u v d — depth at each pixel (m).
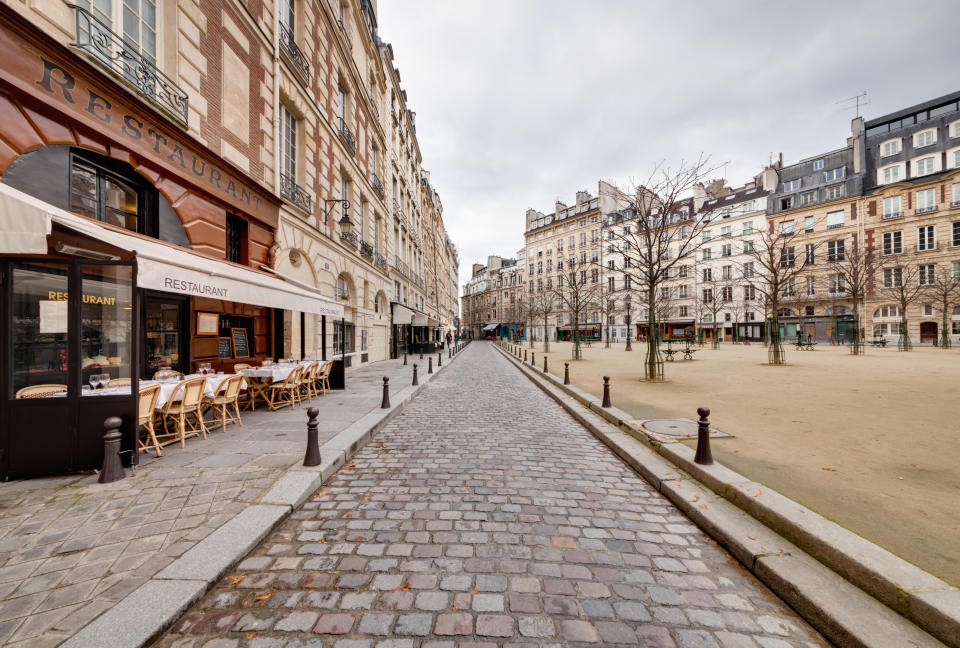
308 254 11.53
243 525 2.90
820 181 38.16
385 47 21.03
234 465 4.18
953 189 30.86
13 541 2.65
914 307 32.22
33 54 4.54
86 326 5.23
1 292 3.75
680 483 3.75
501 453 5.08
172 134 6.57
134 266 4.02
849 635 1.85
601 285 47.56
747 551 2.57
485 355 29.28
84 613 1.98
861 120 35.56
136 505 3.22
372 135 18.97
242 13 8.52
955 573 2.12
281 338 10.11
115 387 4.56
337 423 6.12
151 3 6.52
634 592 2.32
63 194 5.01
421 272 35.84
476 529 3.06
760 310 41.25
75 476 3.83
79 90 5.07
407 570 2.51
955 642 1.73
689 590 2.35
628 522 3.21
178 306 7.09
